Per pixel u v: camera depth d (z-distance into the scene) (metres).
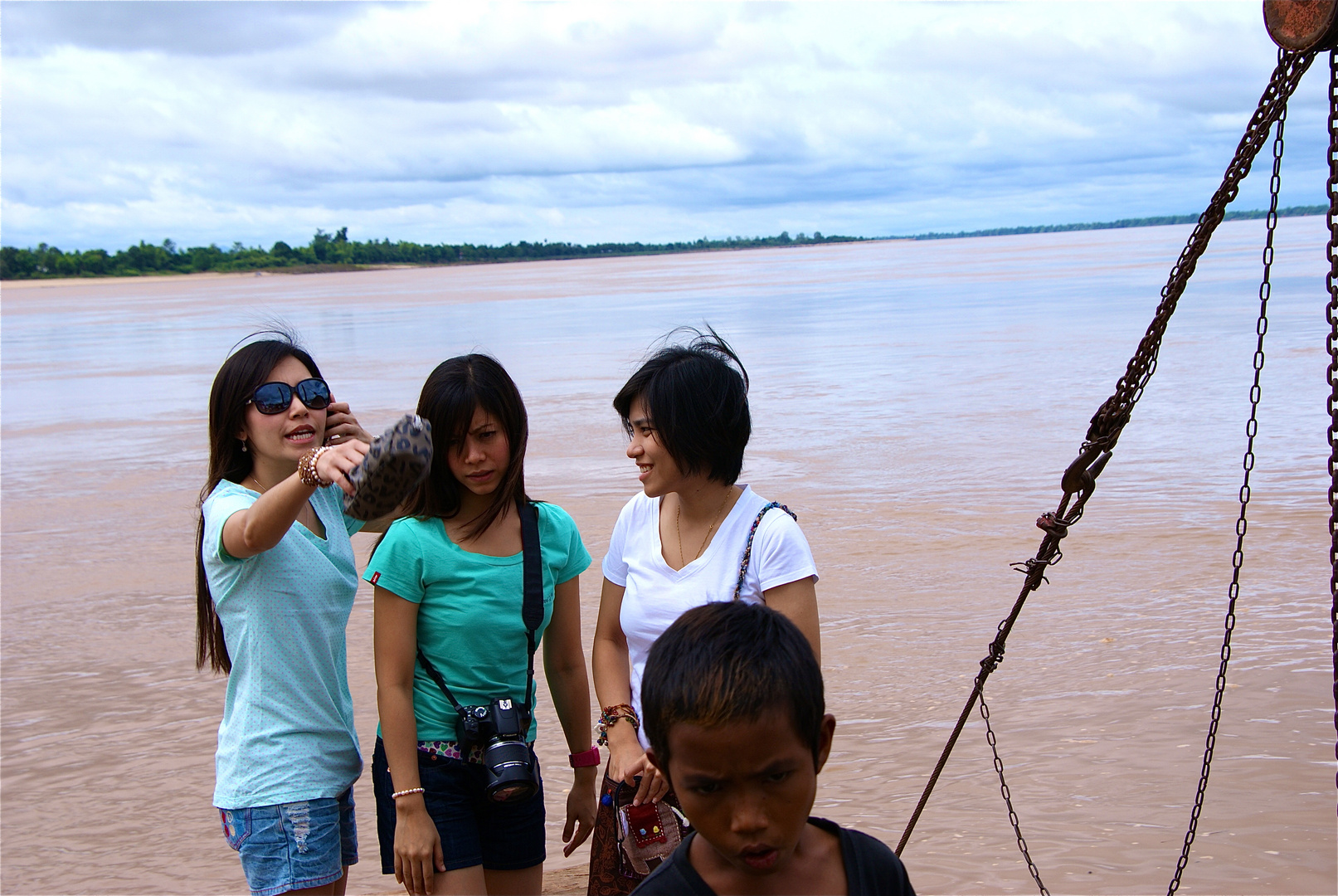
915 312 35.25
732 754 1.63
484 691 3.25
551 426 15.85
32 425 18.80
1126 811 4.82
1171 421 14.14
